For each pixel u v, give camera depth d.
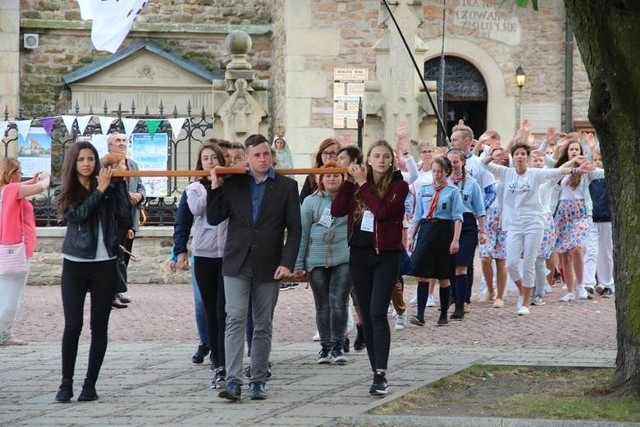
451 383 13.12
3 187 16.31
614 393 11.95
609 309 19.30
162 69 33.78
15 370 14.48
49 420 11.60
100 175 12.72
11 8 33.25
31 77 33.91
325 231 14.59
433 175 17.56
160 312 19.62
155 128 24.14
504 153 19.97
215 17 34.69
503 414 11.36
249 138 12.75
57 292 22.48
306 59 31.77
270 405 12.15
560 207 20.27
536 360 14.31
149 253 24.02
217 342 13.51
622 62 11.80
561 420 10.87
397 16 26.22
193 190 13.56
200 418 11.55
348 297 14.72
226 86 28.31
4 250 16.14
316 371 14.12
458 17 32.81
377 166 12.62
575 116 33.03
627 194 11.94
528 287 18.66
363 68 31.88
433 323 17.91
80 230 12.73
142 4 19.56
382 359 12.52
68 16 33.97
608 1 11.77
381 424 11.16
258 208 12.62
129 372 14.23
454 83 33.12
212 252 13.48
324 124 31.86
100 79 33.69
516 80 32.94
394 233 12.61
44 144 23.94
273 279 12.59
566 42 32.88
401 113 26.28
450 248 17.45
